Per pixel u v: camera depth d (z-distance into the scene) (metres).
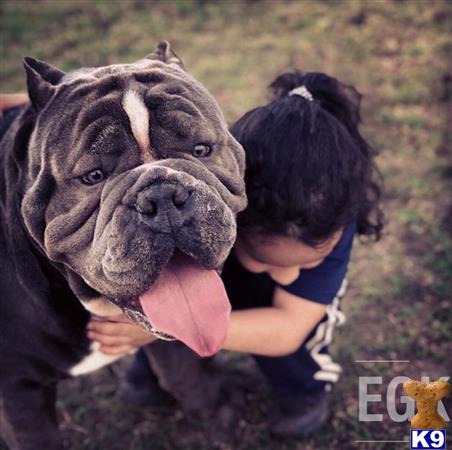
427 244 1.81
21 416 1.25
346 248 1.33
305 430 1.50
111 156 1.01
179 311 1.01
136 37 2.70
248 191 1.19
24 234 1.12
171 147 1.03
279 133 1.20
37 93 1.06
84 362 1.25
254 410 1.56
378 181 1.92
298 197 1.17
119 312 1.16
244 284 1.38
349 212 1.22
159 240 0.97
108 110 1.01
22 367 1.21
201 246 0.99
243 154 1.12
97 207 1.03
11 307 1.17
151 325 1.02
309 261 1.25
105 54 2.61
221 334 1.01
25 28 2.80
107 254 0.98
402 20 2.64
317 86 1.31
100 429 1.55
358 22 2.67
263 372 1.48
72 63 2.58
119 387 1.62
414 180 1.97
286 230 1.20
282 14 2.77
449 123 2.18
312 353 1.44
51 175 1.03
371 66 2.44
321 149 1.19
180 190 0.97
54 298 1.16
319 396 1.49
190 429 1.54
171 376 1.44
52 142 1.03
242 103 2.30
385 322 1.66
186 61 2.56
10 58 2.63
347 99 1.33
